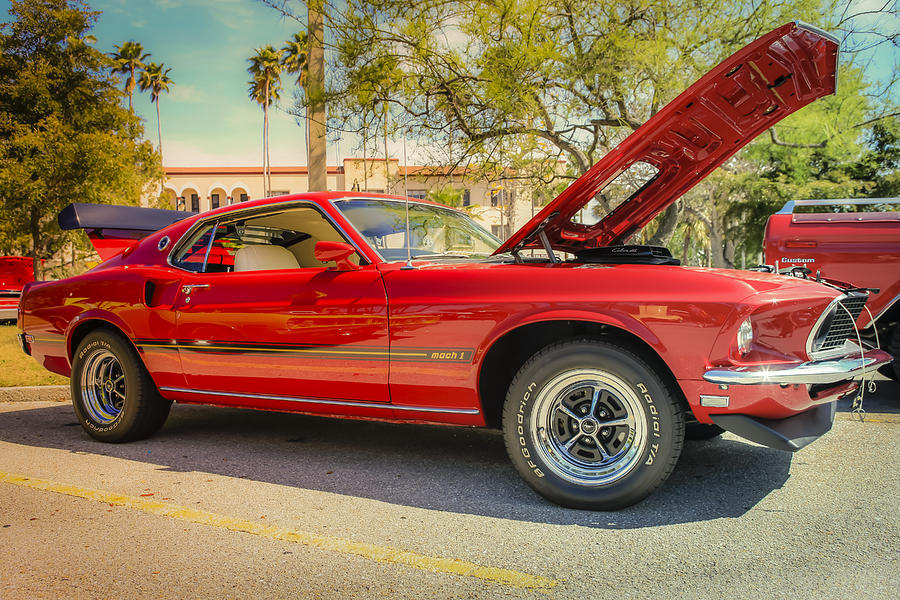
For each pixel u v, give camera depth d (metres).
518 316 3.18
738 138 3.96
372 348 3.55
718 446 4.27
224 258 4.54
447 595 2.35
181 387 4.36
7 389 6.39
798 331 3.00
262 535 2.92
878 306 5.73
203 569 2.59
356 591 2.39
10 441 4.75
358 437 4.75
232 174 45.69
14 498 3.46
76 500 3.42
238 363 4.04
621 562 2.59
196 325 4.18
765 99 3.67
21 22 21.34
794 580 2.41
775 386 2.86
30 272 14.60
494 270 3.36
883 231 5.77
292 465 4.03
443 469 3.90
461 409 3.40
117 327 4.61
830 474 3.64
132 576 2.53
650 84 9.91
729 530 2.88
